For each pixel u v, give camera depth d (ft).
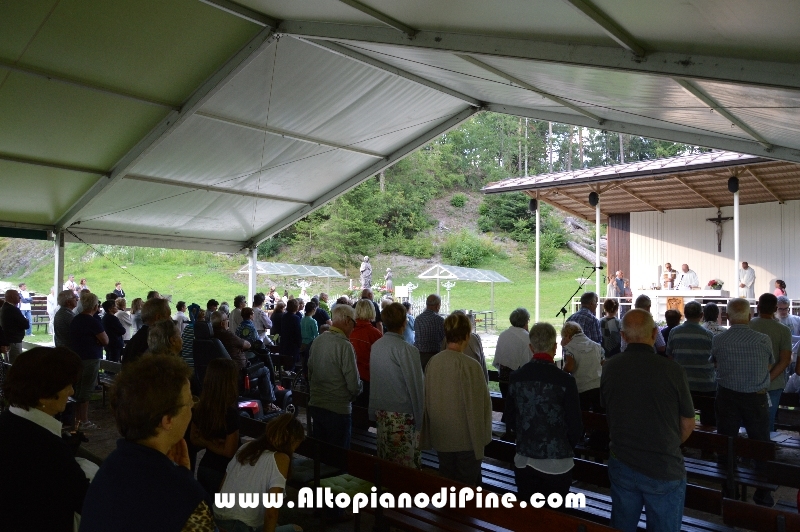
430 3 16.79
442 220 149.59
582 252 133.39
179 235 45.44
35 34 24.08
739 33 12.32
